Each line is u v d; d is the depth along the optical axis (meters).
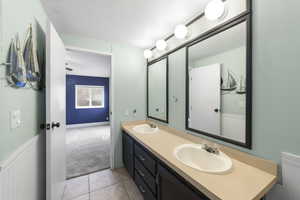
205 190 0.72
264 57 0.88
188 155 1.24
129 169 1.95
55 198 1.28
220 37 1.18
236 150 1.05
